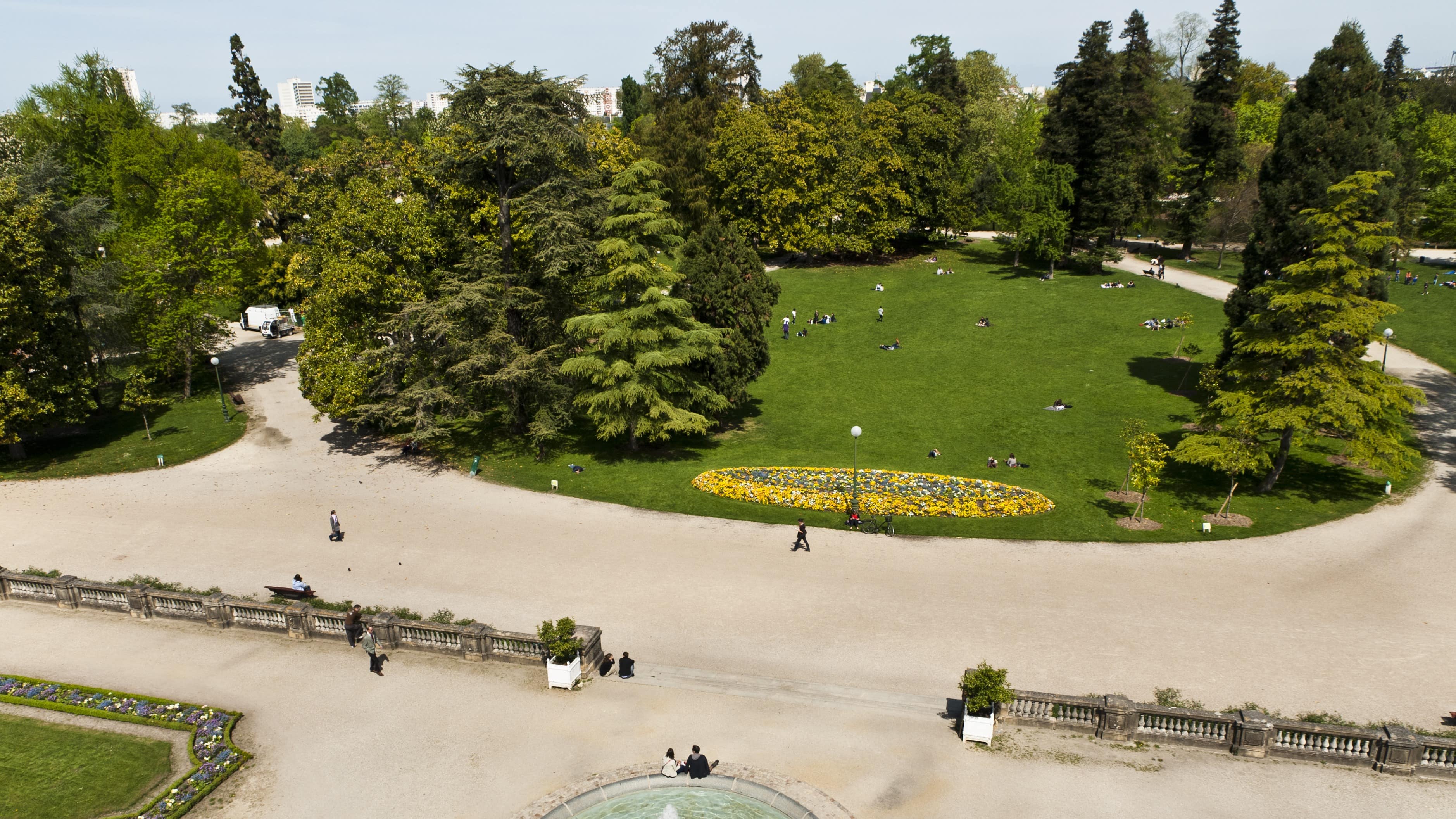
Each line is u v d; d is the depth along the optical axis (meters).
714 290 48.28
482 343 43.75
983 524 36.94
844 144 90.00
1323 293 36.19
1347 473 42.28
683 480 43.12
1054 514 38.09
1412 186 77.06
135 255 56.97
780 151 85.19
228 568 33.62
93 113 71.94
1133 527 36.59
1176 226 92.25
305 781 21.16
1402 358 59.00
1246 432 37.28
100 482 43.72
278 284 79.50
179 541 36.38
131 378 51.03
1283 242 45.81
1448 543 34.03
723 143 87.94
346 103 170.38
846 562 33.31
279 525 38.00
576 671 25.09
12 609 30.72
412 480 43.72
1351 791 20.22
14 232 43.59
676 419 44.16
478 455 47.06
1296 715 23.08
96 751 22.39
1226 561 33.06
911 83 117.06
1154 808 19.69
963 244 104.69
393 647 27.55
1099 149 82.19
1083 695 23.98
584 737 22.66
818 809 19.61
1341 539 34.84
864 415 55.03
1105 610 29.19
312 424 53.12
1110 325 70.69
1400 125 91.31
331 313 46.47
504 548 35.19
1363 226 35.62
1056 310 75.25
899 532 36.19
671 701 24.27
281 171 101.38
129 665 26.72
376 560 34.22
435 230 48.22
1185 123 96.88
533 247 48.50
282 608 28.27
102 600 30.34
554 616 29.22
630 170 43.91
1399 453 36.34
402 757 21.98
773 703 24.05
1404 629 27.61
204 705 24.38
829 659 26.30
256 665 26.73
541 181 45.81
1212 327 68.06
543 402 45.56
